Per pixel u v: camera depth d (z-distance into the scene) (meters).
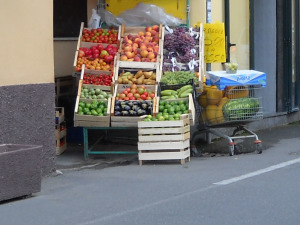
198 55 11.81
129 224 7.15
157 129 10.51
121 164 10.88
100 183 9.37
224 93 11.34
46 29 9.92
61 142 11.96
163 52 11.75
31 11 9.68
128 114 10.80
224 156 11.48
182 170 10.17
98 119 10.87
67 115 12.78
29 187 8.54
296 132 14.61
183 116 10.52
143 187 9.02
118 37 11.90
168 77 11.24
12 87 9.38
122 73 11.48
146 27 12.12
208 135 12.73
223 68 13.80
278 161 10.86
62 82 12.88
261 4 15.13
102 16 12.71
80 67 11.62
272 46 15.43
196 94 11.45
